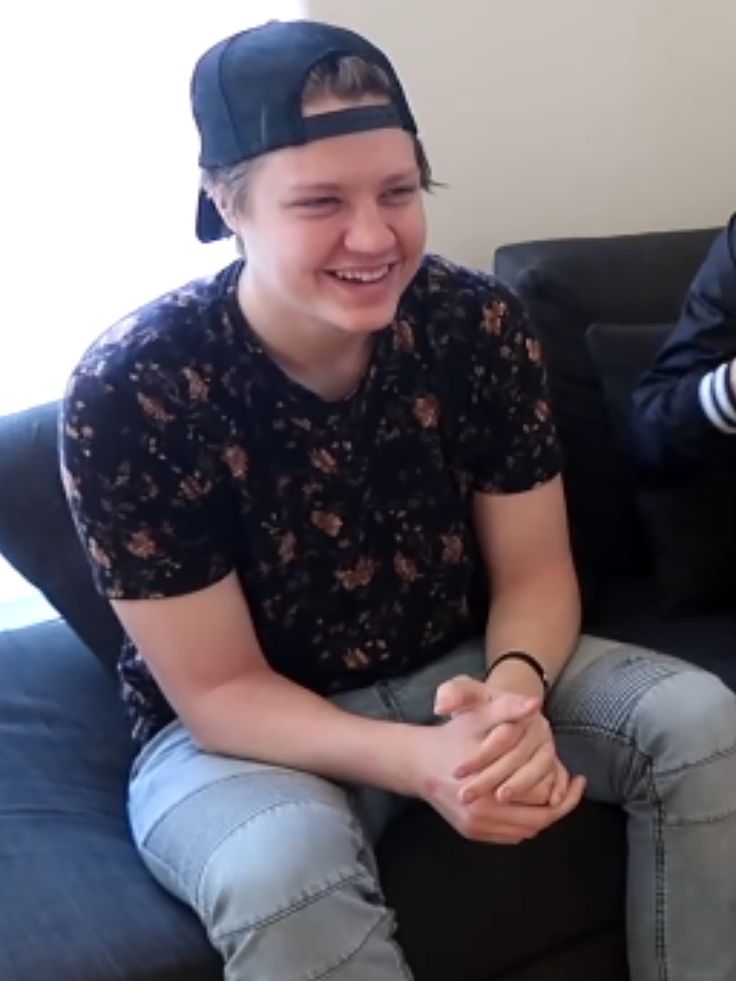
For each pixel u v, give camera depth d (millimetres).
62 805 1506
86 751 1616
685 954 1383
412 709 1484
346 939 1224
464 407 1472
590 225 2189
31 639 1833
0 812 1478
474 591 1576
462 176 2062
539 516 1526
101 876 1377
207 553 1388
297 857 1240
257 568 1426
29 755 1594
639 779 1402
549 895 1421
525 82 2055
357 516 1430
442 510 1478
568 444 1851
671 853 1378
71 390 1368
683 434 1666
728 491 1754
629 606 1822
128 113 1910
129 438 1354
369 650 1489
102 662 1648
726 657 1657
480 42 1999
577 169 2145
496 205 2104
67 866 1389
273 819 1285
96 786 1560
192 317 1381
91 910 1322
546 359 1854
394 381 1427
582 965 1475
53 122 1886
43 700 1695
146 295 2004
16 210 1913
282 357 1378
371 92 1258
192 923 1307
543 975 1454
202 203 1393
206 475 1376
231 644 1414
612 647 1530
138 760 1504
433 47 1971
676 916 1380
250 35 1296
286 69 1243
